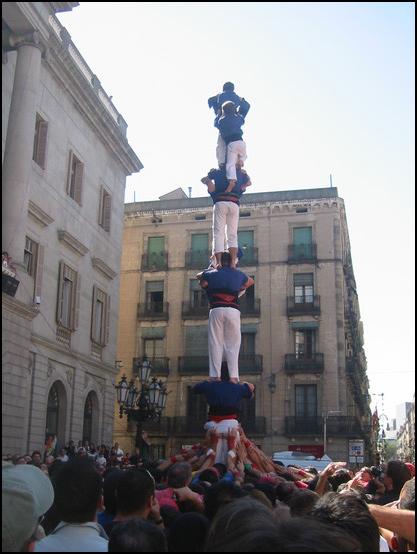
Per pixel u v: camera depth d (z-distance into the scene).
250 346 36.56
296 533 2.26
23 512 2.67
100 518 4.27
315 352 35.59
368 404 59.22
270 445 34.72
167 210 39.50
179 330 37.62
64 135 21.00
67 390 21.42
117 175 26.69
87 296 23.22
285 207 37.84
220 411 9.88
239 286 10.38
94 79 23.09
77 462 3.24
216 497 3.73
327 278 36.56
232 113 10.72
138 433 17.20
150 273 39.00
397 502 4.03
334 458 33.84
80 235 22.36
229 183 10.52
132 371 37.62
